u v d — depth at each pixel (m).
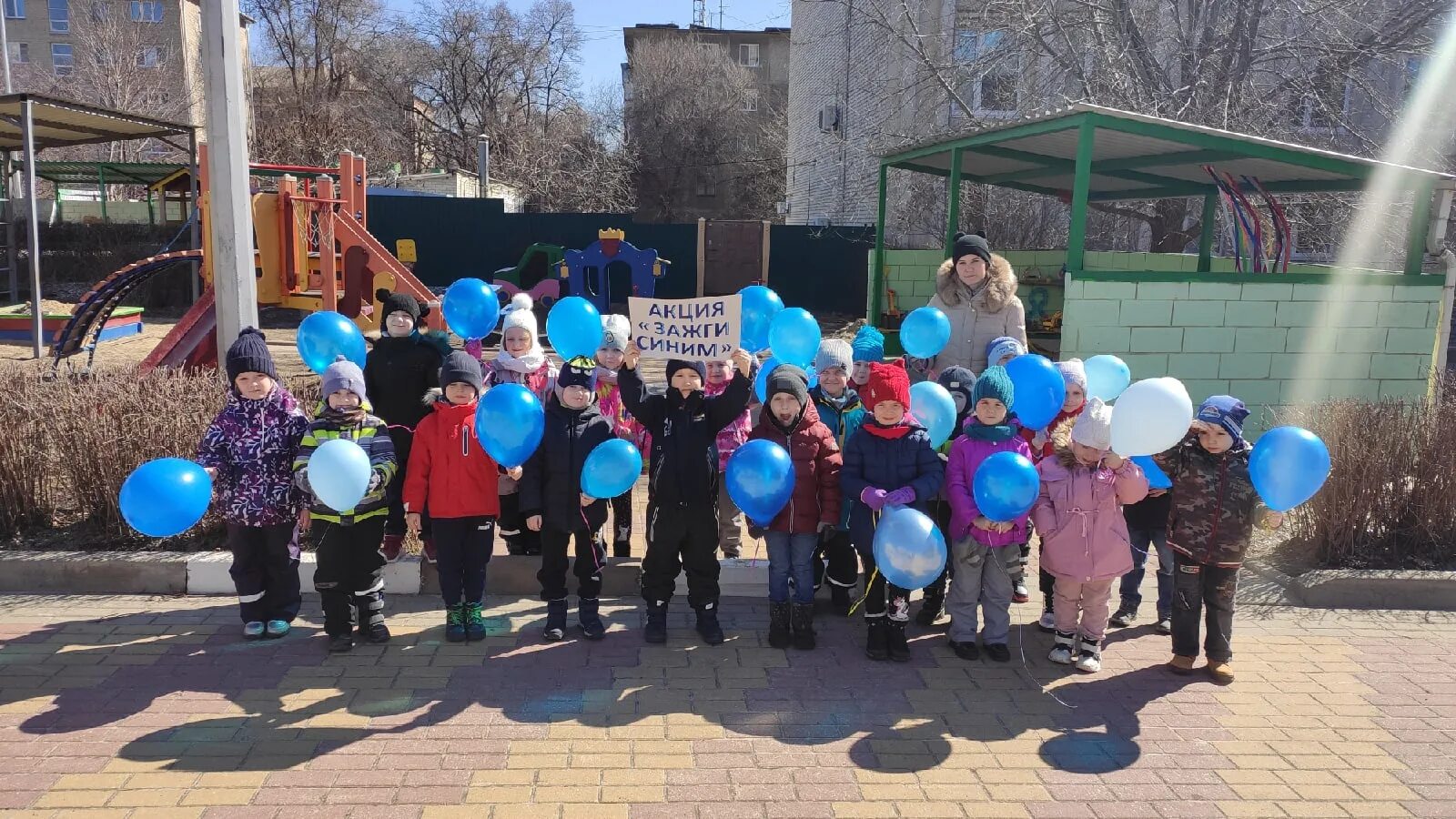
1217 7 11.42
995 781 3.35
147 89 32.62
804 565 4.44
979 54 13.20
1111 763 3.49
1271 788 3.34
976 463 4.31
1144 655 4.50
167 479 3.87
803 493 4.38
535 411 4.10
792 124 30.03
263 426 4.33
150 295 19.03
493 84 42.78
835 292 19.92
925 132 15.30
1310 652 4.51
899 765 3.43
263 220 10.70
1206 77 11.19
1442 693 4.10
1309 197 11.52
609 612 4.88
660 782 3.28
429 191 27.92
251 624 4.38
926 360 5.68
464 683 3.99
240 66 5.83
